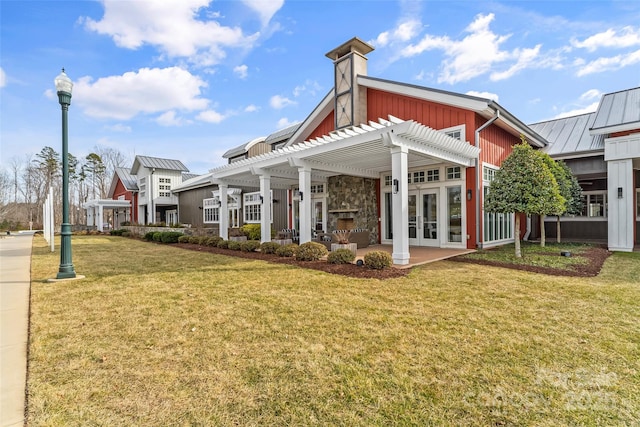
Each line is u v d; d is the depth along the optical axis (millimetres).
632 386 2363
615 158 9312
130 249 12172
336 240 10531
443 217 10227
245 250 10219
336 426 1970
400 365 2695
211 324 3684
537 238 13969
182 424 1999
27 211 39312
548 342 3104
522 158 7566
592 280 5617
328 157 9414
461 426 1963
